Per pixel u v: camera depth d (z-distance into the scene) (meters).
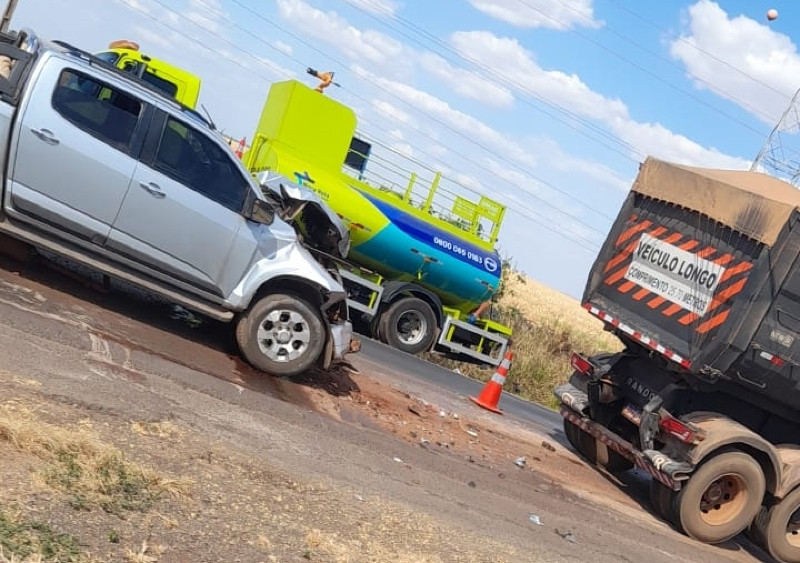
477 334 17.47
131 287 9.99
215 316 8.57
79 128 7.82
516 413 14.07
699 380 9.92
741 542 10.73
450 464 8.53
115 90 7.99
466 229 17.16
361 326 16.77
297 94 14.98
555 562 6.48
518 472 9.52
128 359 7.24
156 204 8.12
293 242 8.91
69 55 7.96
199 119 8.50
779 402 9.93
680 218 10.24
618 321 10.65
